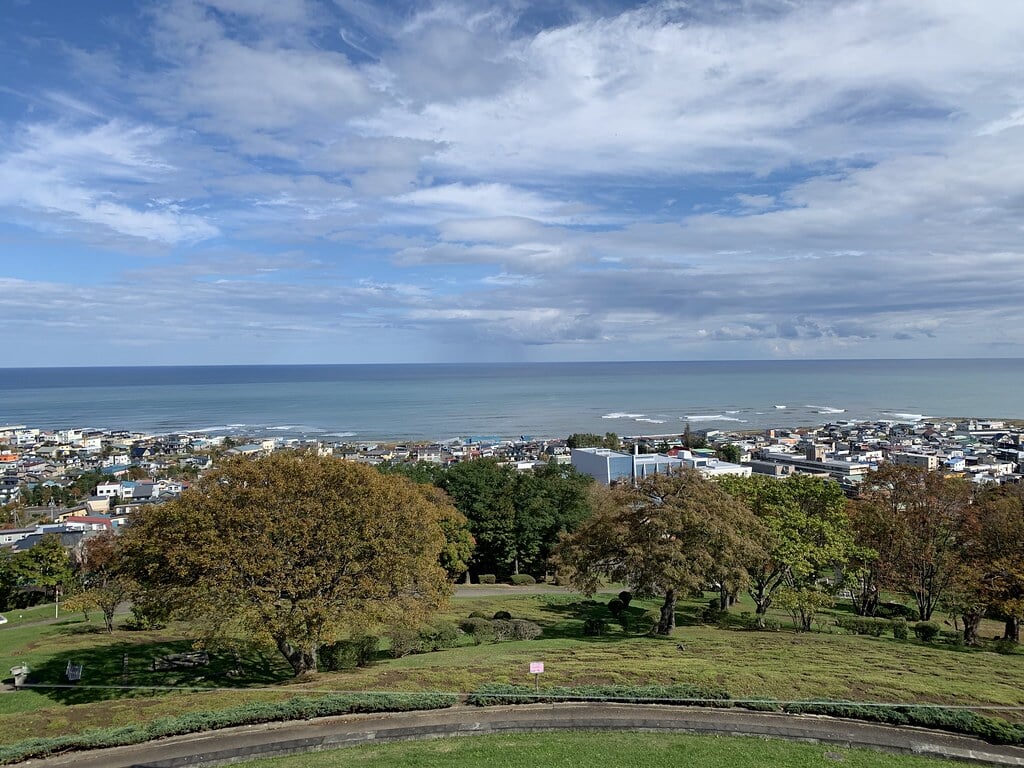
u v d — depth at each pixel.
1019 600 38.34
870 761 19.59
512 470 81.88
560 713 23.44
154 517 31.58
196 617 29.42
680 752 20.00
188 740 21.61
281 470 32.34
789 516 45.66
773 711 23.52
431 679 26.62
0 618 52.09
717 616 47.00
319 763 19.41
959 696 24.69
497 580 69.69
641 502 42.78
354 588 30.64
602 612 51.09
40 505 136.00
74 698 29.33
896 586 48.06
